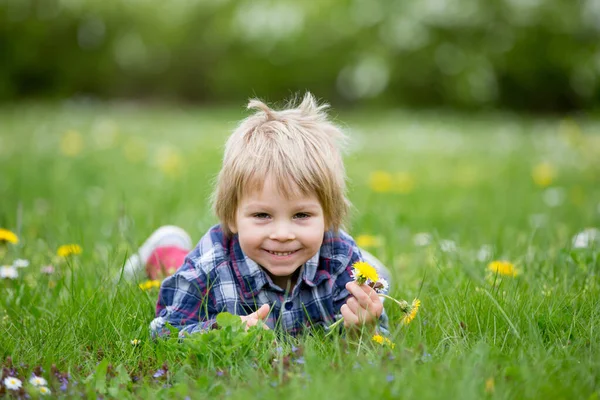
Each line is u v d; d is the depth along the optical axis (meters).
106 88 20.52
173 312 2.37
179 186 5.82
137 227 3.99
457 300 2.43
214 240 2.47
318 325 2.39
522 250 3.43
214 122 13.14
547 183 6.27
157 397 1.79
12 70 19.91
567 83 19.75
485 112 20.00
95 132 10.05
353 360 1.91
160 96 20.48
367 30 20.52
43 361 2.06
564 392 1.72
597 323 2.26
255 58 20.31
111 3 20.00
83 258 3.24
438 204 5.58
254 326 2.08
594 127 13.75
